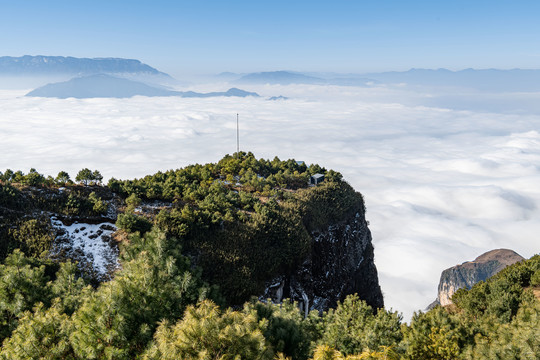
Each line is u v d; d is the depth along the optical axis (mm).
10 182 50031
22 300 18484
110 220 47406
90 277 36281
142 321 14555
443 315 20734
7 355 13227
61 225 44062
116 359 12781
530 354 14836
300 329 21203
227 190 67188
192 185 63406
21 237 39656
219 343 10812
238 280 42875
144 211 50531
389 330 20250
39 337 13453
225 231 49312
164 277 17969
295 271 54656
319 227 65812
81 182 55844
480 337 18438
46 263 35344
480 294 29344
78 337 13078
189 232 45938
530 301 24172
